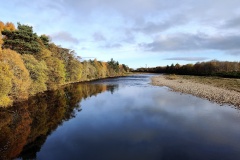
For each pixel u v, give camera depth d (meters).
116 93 43.97
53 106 30.12
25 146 15.88
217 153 14.38
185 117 23.25
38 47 45.19
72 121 22.33
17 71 31.30
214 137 17.20
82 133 18.48
